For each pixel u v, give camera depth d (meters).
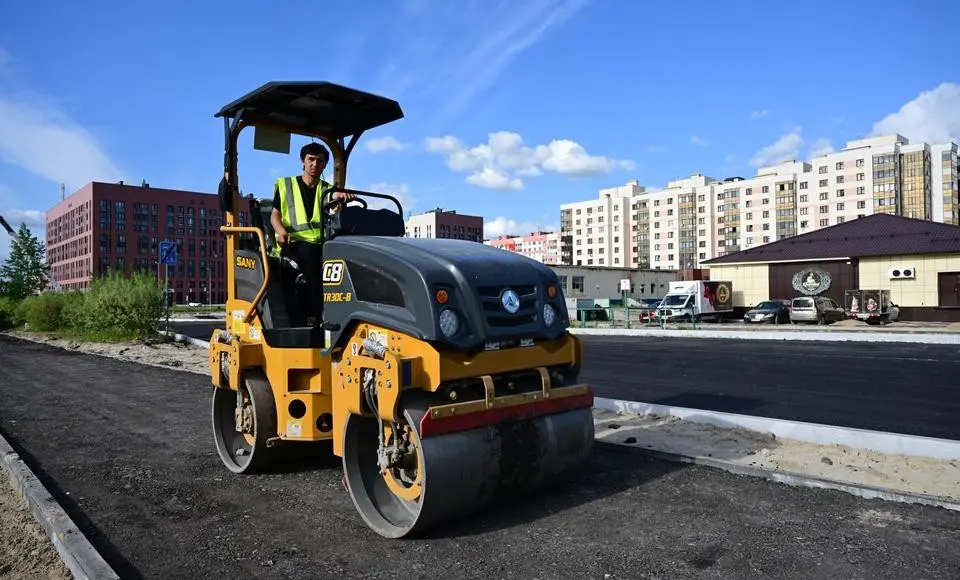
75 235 115.06
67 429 7.66
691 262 125.44
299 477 5.57
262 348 5.41
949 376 10.99
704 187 124.00
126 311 20.27
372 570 3.68
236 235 6.02
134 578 3.66
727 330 22.72
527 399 4.40
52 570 3.82
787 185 113.81
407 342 4.14
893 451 5.97
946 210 103.62
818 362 13.16
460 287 4.16
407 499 4.23
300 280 5.57
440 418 3.97
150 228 110.81
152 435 7.31
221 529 4.38
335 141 6.70
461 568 3.67
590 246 140.50
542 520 4.39
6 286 38.09
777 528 4.18
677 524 4.28
